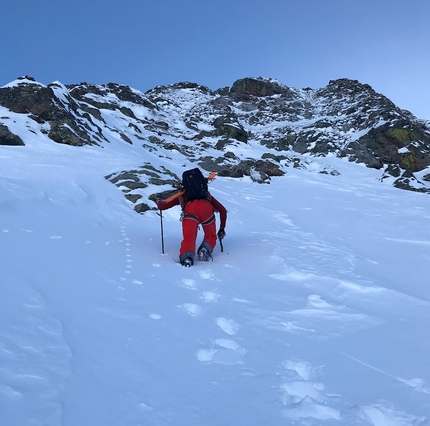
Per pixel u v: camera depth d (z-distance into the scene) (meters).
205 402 1.96
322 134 26.27
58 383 1.91
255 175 16.72
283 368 2.41
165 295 3.61
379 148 23.97
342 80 41.34
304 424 1.85
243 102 38.53
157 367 2.27
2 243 3.93
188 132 26.94
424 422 1.95
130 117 26.53
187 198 5.49
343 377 2.37
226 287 4.07
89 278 3.61
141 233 6.44
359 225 9.64
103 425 1.68
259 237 6.97
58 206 6.46
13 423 1.58
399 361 2.62
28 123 14.05
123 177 9.54
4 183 6.50
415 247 7.51
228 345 2.72
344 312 3.51
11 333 2.28
